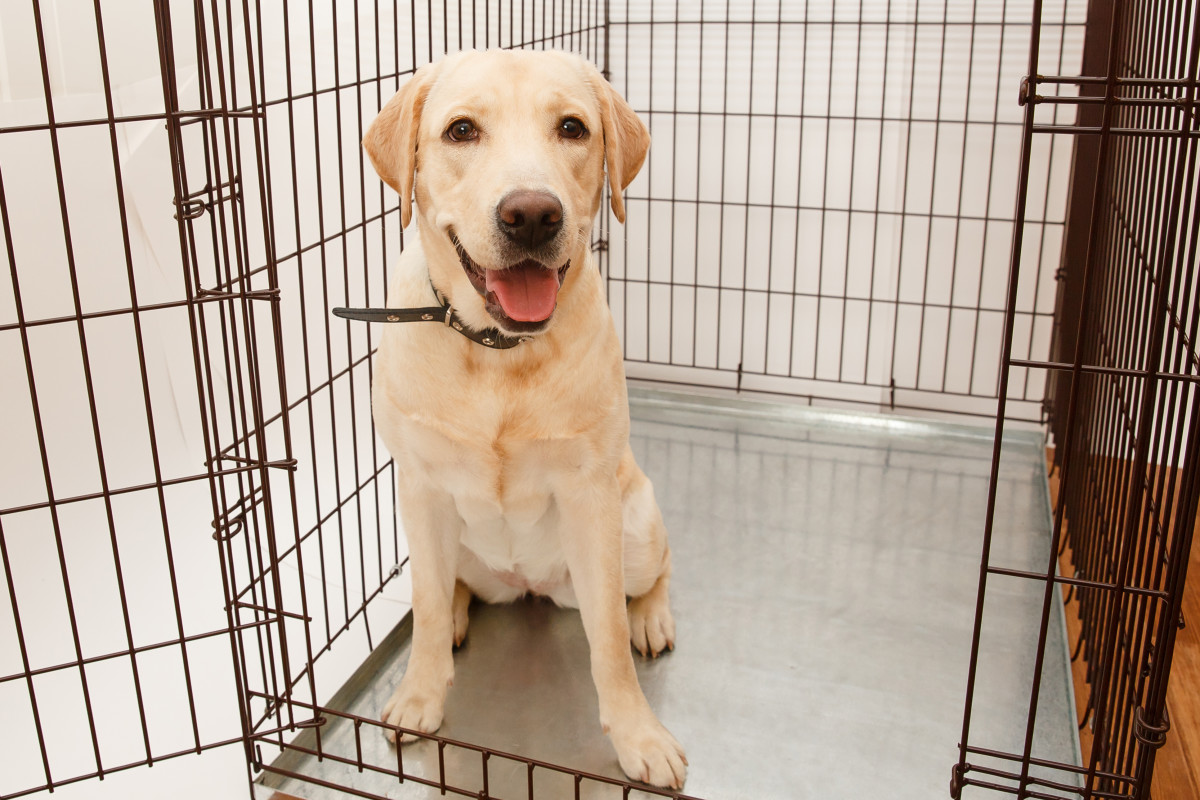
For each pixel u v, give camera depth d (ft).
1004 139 9.70
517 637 7.04
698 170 10.61
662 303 11.33
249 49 4.25
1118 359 6.21
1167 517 4.25
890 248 10.36
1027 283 10.12
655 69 10.42
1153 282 4.95
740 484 9.34
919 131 9.89
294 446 8.18
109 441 7.45
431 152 4.94
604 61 10.44
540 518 6.00
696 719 6.21
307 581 7.60
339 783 5.69
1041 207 9.82
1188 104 3.55
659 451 10.04
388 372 5.43
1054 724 6.12
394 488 7.40
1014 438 10.01
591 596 5.77
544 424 5.31
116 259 7.29
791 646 6.93
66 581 4.57
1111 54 3.47
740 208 10.64
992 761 5.82
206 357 4.56
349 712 6.31
